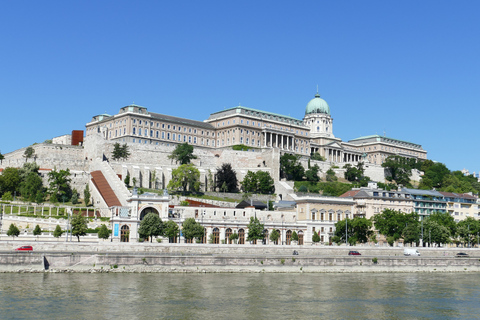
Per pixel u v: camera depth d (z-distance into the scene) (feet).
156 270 478.18
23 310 321.32
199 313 328.90
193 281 434.71
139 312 326.65
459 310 358.64
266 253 573.33
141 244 521.24
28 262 447.83
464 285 463.83
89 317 312.71
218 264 499.10
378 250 622.54
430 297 401.49
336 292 410.31
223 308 343.46
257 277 471.21
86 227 586.04
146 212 642.22
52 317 309.83
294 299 378.12
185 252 537.24
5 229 629.51
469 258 599.98
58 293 367.66
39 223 632.79
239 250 561.43
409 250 620.90
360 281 470.39
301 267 521.65
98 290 382.42
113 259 470.80
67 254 461.78
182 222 652.48
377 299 389.19
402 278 501.97
